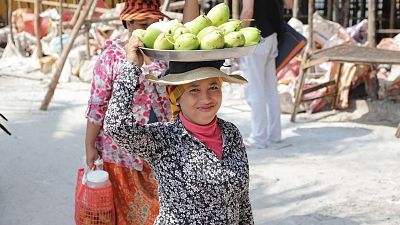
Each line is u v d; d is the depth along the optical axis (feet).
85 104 31.89
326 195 19.31
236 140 9.54
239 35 8.91
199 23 9.36
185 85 9.18
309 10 33.06
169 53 8.85
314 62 27.14
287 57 24.04
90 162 12.50
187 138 9.23
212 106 9.21
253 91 23.57
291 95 30.30
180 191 9.18
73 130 26.91
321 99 29.68
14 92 34.73
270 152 23.63
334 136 25.90
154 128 9.34
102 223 12.10
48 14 44.27
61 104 31.86
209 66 9.25
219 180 9.11
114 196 12.57
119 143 9.32
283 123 28.17
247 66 23.44
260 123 23.88
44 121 28.35
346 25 41.01
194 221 9.15
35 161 22.66
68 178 21.01
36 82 37.58
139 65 9.39
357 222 17.26
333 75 30.22
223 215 9.18
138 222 12.57
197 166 9.14
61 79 37.91
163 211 9.41
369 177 20.83
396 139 25.45
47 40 42.50
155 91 12.28
